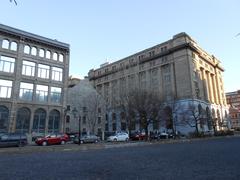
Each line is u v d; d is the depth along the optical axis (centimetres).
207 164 1008
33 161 1284
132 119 4025
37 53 3922
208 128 6103
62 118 4059
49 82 4000
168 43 6756
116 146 2595
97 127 5703
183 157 1312
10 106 3488
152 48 7212
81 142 3475
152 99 3950
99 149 2269
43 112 3866
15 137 2744
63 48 4266
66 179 751
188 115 5128
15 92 3553
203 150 1744
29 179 760
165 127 5825
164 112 4375
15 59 3659
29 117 3672
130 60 7838
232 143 2481
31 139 3581
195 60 6556
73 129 5466
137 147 2428
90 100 5609
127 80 7669
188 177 738
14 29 3669
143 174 811
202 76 7019
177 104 5172
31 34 3859
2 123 3391
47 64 4019
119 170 909
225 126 7188
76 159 1352
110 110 5594
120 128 6216
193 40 6662
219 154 1407
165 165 1014
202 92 6606
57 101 4078
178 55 6353
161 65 6781
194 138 4097
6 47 3591
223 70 8944
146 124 3816
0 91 3444
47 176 809
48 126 3862
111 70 8300
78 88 5753
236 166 927
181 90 6088
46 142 3070
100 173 851
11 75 3562
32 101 3734
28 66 3800
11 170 955
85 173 857
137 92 4012
